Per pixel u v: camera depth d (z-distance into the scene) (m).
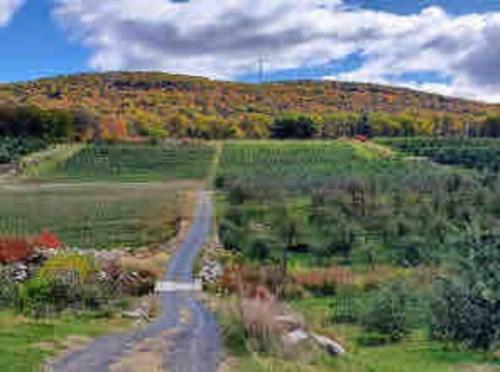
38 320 34.84
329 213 92.31
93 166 157.75
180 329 35.12
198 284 60.25
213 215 103.62
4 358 25.20
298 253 81.94
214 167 154.12
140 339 31.77
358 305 54.09
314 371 27.88
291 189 110.44
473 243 51.59
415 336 46.72
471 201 93.12
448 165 153.88
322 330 39.88
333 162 153.62
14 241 59.66
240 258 76.81
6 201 111.88
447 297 45.88
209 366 27.02
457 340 44.78
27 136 188.12
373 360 36.16
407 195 99.06
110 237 84.00
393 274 69.94
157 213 102.94
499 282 45.03
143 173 151.25
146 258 69.81
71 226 89.75
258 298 46.34
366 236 86.31
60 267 47.62
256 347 30.19
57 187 132.12
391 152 176.00
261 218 95.75
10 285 41.97
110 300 45.44
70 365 25.75
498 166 141.38
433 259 71.75
